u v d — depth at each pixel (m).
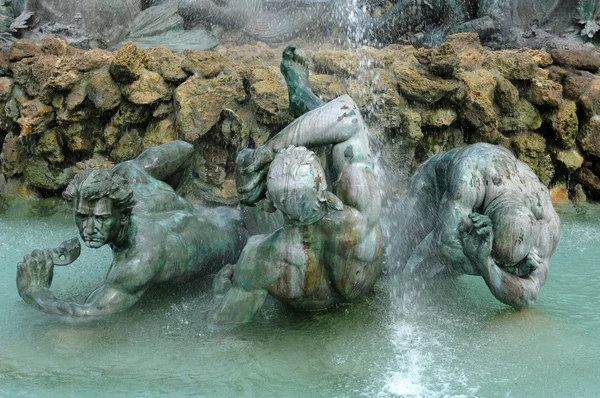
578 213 8.17
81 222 4.62
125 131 8.36
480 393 3.85
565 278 5.79
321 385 3.97
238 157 4.96
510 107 8.49
